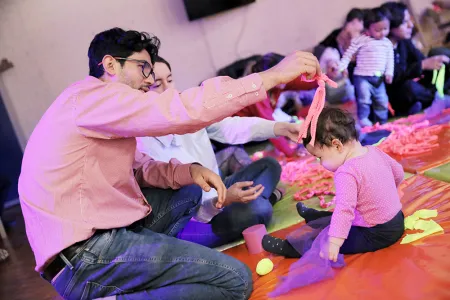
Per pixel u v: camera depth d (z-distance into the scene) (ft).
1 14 15.11
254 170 8.40
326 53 13.39
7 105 15.76
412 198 7.05
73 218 5.23
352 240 5.90
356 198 5.64
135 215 5.68
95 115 5.09
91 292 5.43
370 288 5.15
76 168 5.20
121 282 5.43
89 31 15.51
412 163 8.52
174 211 6.58
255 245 6.84
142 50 5.65
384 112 13.01
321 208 7.81
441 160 8.31
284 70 5.17
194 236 7.42
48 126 5.23
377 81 12.86
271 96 12.76
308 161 10.78
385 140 10.39
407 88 13.09
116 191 5.47
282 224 7.51
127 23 15.61
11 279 9.60
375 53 12.96
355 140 5.94
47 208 5.22
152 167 6.64
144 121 5.04
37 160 5.23
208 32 16.02
